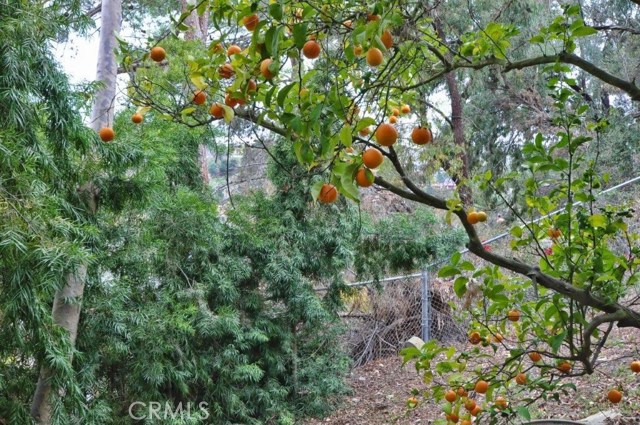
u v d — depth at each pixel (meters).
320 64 1.70
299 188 5.85
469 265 1.75
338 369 6.38
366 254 6.44
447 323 7.62
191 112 2.08
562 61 1.81
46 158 3.26
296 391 6.24
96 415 4.23
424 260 6.47
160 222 5.09
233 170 8.98
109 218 4.68
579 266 1.83
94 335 4.51
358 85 1.72
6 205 2.84
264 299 6.09
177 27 1.88
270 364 6.07
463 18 7.81
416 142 1.59
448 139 7.56
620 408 4.45
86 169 4.04
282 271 5.76
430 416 5.86
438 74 1.93
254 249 5.92
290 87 1.40
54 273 3.02
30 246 2.95
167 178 5.34
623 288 1.87
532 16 8.98
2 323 3.18
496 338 2.15
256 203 6.13
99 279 4.48
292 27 1.46
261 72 1.53
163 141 4.82
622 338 5.45
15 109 3.04
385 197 8.63
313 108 1.38
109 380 5.06
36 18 3.25
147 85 2.28
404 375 7.09
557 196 2.08
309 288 6.08
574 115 1.83
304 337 6.45
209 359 5.43
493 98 10.40
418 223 6.52
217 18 1.74
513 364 2.11
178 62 3.61
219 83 2.01
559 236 2.02
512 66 1.87
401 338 7.82
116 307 4.54
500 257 1.78
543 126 9.56
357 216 6.20
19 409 3.46
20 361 3.77
